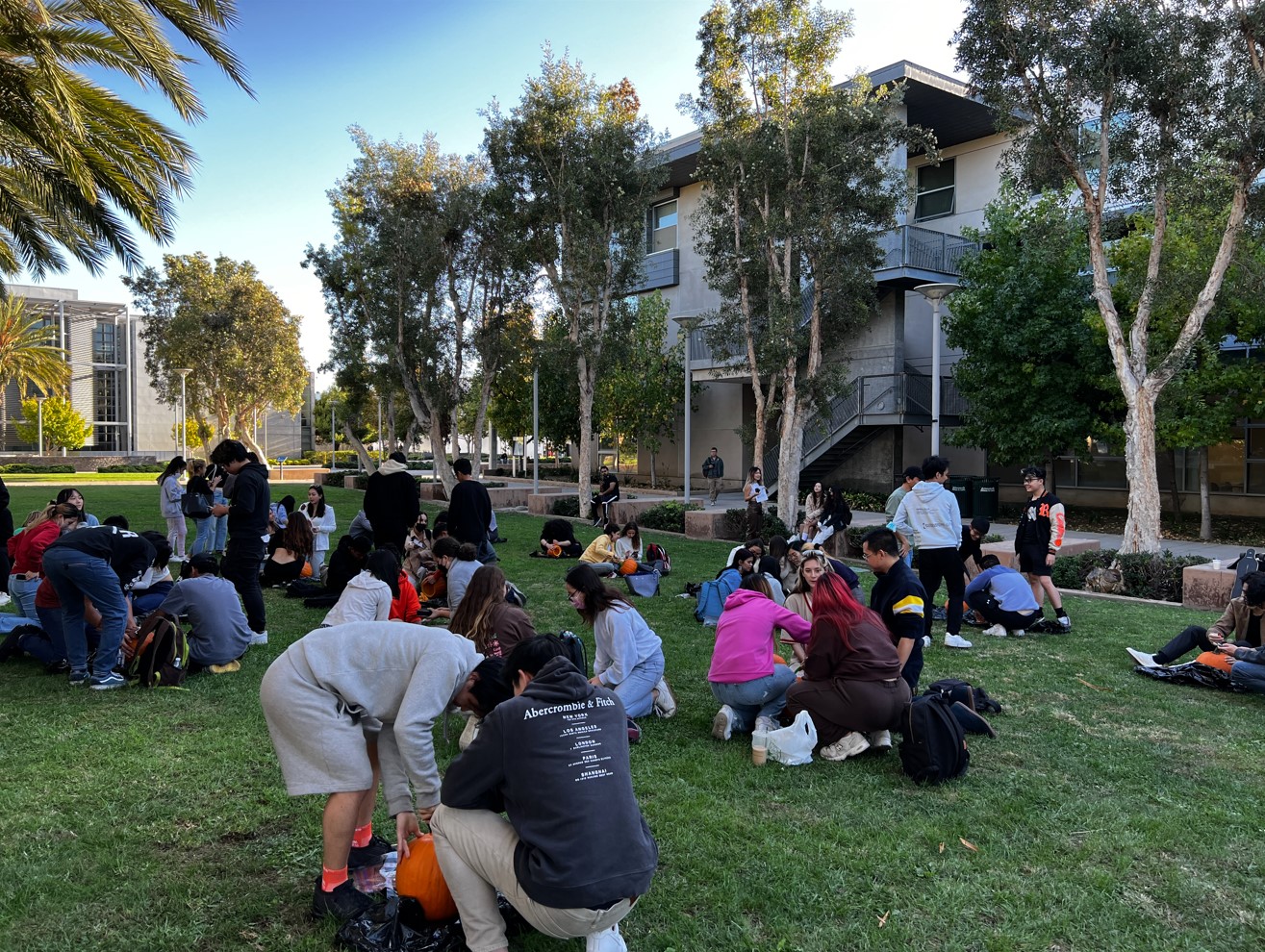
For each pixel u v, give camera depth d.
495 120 19.03
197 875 3.45
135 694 5.87
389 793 3.20
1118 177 11.78
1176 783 4.55
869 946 3.05
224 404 36.66
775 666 5.27
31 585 7.18
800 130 15.23
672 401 28.61
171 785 4.34
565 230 18.73
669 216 30.38
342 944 2.95
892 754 4.94
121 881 3.39
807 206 15.43
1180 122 10.88
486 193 19.89
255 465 7.29
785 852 3.70
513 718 2.68
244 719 5.36
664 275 30.00
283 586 10.17
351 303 24.81
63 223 11.16
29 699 5.72
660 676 5.49
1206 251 14.27
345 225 25.02
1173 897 3.40
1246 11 10.45
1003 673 6.71
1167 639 7.94
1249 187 10.97
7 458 57.91
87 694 5.85
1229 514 20.19
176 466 12.28
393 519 9.12
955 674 6.66
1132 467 11.61
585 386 19.20
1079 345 17.50
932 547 7.41
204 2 9.41
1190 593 9.60
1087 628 8.39
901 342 23.23
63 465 57.84
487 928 2.82
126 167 10.29
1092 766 4.78
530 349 22.38
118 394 70.12
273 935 3.04
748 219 16.88
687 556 13.61
